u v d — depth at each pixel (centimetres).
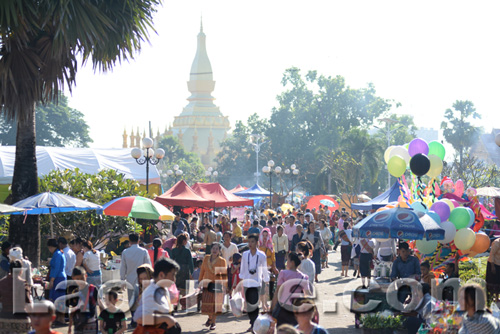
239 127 11069
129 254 1254
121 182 2450
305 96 10219
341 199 5791
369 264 1969
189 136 17788
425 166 1571
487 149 10388
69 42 1638
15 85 1675
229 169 10894
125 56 1817
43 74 1742
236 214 3919
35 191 1856
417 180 1698
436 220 1439
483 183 5653
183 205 2431
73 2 1625
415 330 1102
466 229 1511
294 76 10250
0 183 2792
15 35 1639
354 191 6812
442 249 1588
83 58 1758
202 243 2148
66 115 10644
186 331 1263
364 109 10131
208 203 2436
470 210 1545
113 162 3228
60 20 1582
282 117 10069
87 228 2281
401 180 1712
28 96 1708
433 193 1736
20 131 1838
